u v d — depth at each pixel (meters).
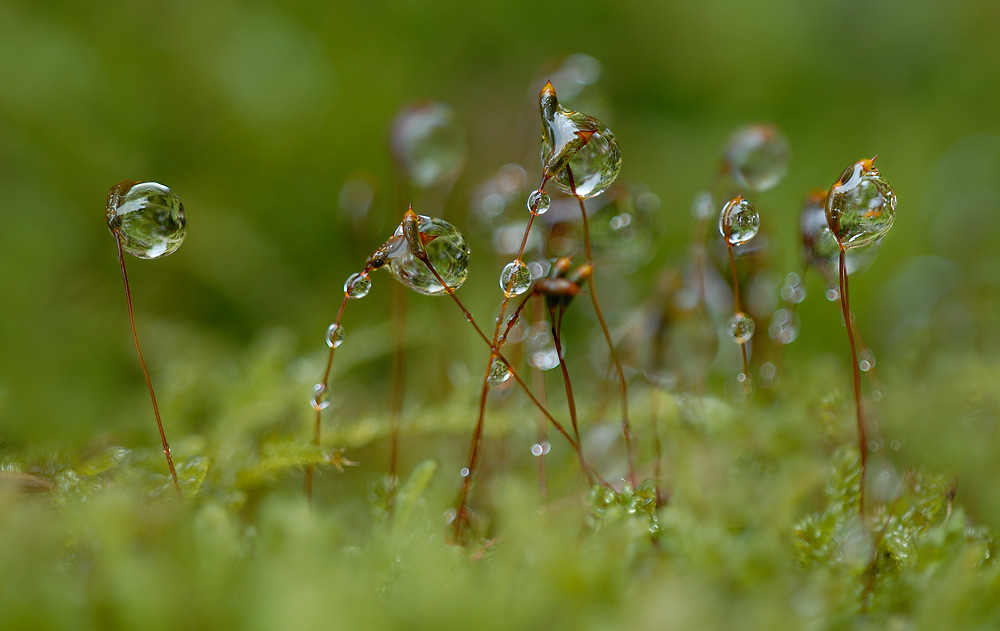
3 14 0.32
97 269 0.29
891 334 0.27
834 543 0.18
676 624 0.17
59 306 0.27
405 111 0.21
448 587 0.17
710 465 0.19
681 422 0.19
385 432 0.20
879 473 0.19
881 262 0.30
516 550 0.17
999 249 0.32
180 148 0.33
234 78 0.34
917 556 0.18
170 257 0.29
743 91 0.41
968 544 0.18
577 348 0.26
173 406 0.20
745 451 0.19
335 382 0.22
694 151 0.38
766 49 0.42
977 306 0.24
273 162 0.33
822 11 0.43
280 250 0.31
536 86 0.22
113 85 0.32
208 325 0.28
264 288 0.29
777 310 0.20
